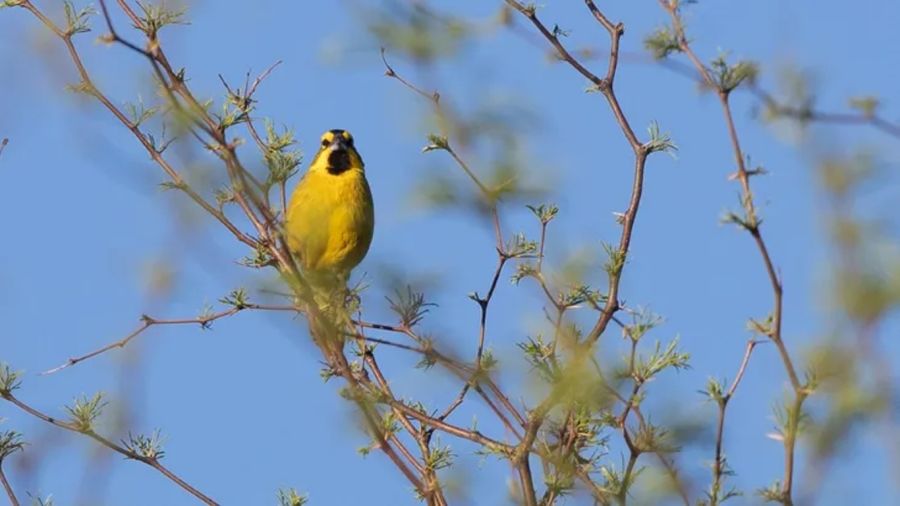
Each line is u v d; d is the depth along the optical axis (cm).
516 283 1045
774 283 832
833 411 709
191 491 1099
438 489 1023
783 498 802
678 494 851
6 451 1046
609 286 995
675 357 929
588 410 955
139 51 1005
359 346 1196
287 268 1143
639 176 1110
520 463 980
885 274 706
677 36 912
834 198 727
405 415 1144
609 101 1126
